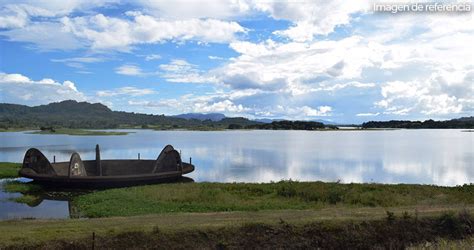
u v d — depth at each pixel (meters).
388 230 16.92
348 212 18.75
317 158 77.88
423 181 48.03
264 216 17.94
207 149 103.12
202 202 26.16
